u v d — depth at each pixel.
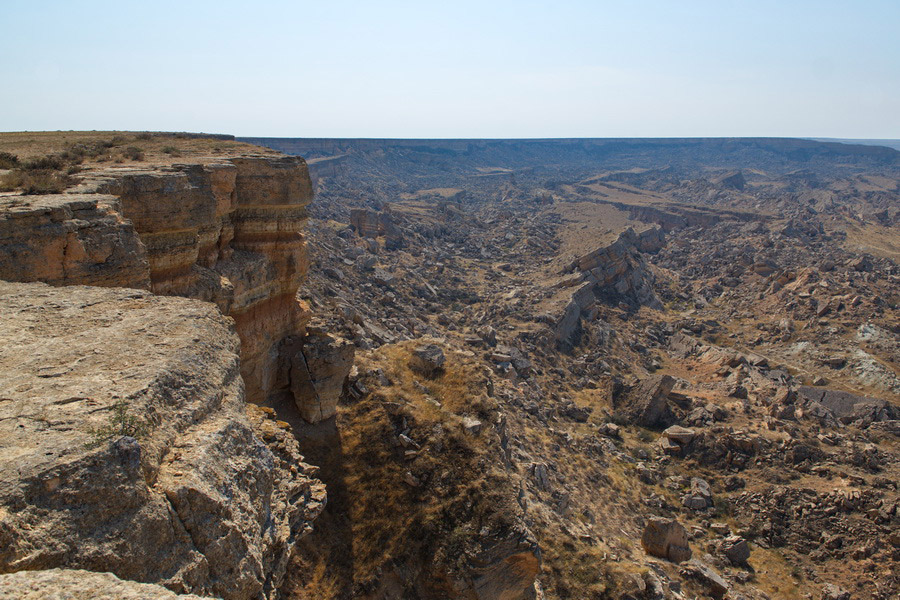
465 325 84.06
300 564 24.52
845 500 44.91
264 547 11.07
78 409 8.59
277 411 31.70
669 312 106.56
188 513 8.76
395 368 37.19
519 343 74.69
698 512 46.81
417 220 147.25
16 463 7.33
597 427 59.69
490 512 27.28
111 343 10.84
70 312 12.11
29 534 6.93
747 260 119.44
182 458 9.22
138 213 21.31
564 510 37.31
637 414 61.56
